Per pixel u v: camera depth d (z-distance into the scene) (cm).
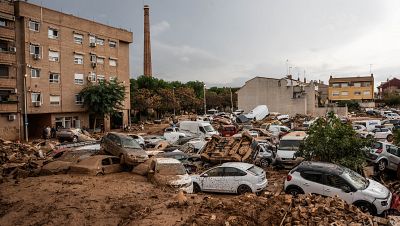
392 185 1612
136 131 4909
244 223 937
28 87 3959
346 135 1634
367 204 1169
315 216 959
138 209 1133
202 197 1287
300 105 6450
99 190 1384
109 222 1031
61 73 4375
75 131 3684
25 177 1762
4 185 1499
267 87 6650
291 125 4597
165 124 5881
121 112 5378
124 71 5472
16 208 1166
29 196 1302
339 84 9331
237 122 4975
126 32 5441
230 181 1512
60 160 1983
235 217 968
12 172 1867
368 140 1647
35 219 1062
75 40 4588
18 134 3872
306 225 912
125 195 1310
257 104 6719
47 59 4194
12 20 3812
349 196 1200
